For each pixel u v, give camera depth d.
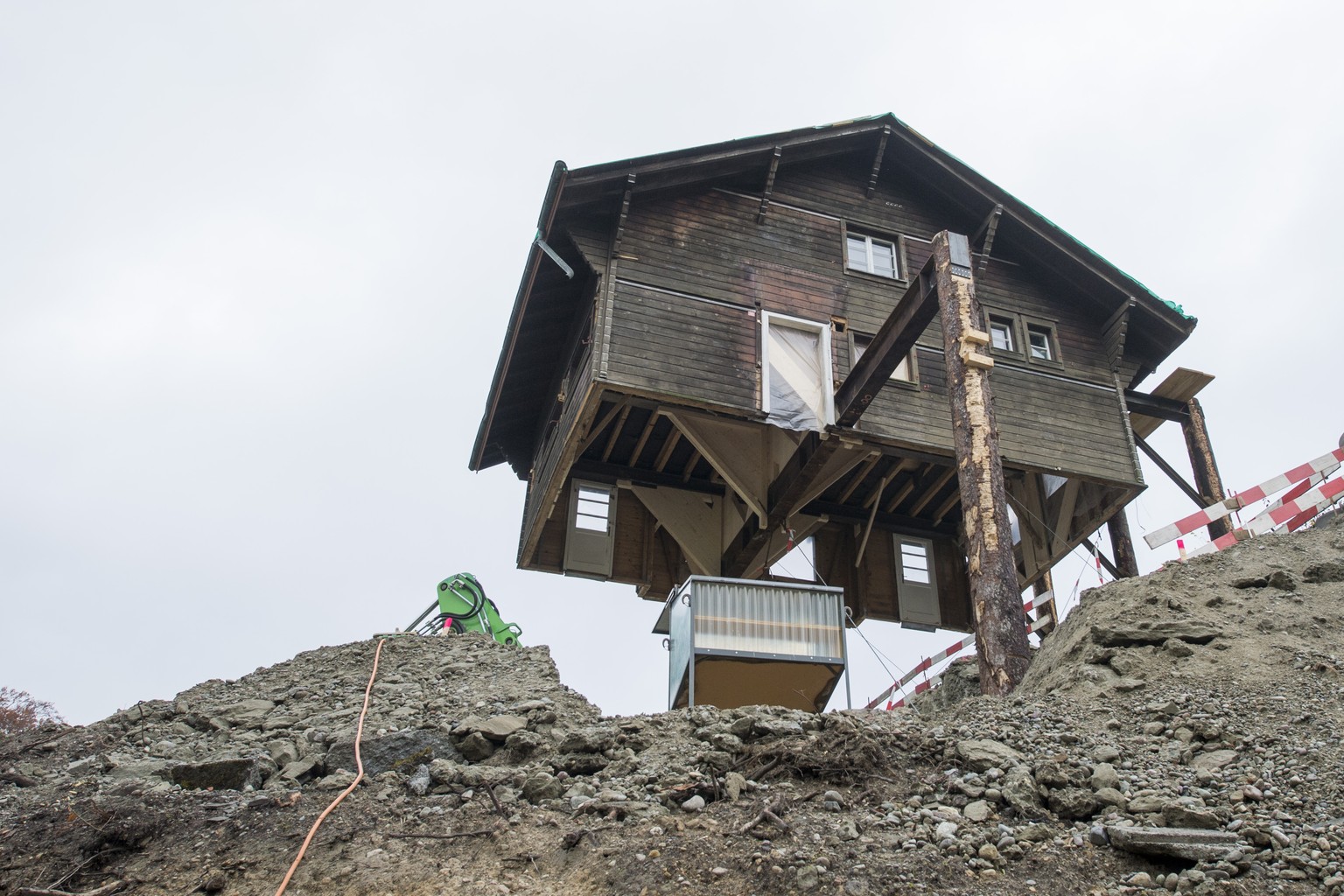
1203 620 9.62
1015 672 10.52
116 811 7.20
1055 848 6.30
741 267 17.30
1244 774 6.94
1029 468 17.67
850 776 7.27
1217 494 18.53
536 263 16.56
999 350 18.70
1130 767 7.30
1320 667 8.44
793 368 16.86
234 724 9.37
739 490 17.17
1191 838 6.05
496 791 7.43
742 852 6.24
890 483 20.36
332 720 9.15
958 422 12.49
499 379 18.78
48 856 6.80
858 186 19.20
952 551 20.98
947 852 6.23
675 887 5.91
